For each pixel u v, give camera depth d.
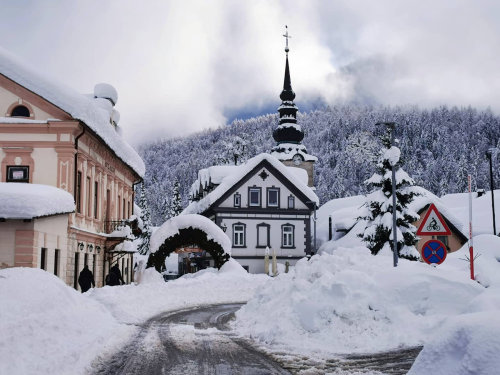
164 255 42.00
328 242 62.22
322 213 76.25
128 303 21.75
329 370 9.47
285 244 59.38
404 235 32.19
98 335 12.27
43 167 28.95
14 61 29.12
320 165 183.62
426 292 13.00
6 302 10.78
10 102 29.19
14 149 28.91
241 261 58.34
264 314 15.84
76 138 29.56
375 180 32.91
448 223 51.66
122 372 9.20
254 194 59.31
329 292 13.31
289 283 16.88
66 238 28.88
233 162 101.69
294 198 59.91
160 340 13.13
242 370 9.50
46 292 12.85
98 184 35.91
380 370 9.38
